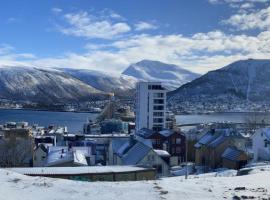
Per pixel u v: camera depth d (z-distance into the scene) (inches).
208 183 1026.1
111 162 3604.8
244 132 5502.0
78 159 2652.6
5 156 3400.6
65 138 5049.2
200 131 4968.0
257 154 3233.3
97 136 5423.2
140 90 6343.5
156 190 868.0
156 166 2856.8
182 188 900.0
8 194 829.8
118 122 7258.9
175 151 4252.0
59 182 961.5
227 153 3216.0
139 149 3031.5
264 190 906.7
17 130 4121.6
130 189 879.1
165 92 6304.1
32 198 809.5
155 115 6274.6
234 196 813.2
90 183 959.0
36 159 3518.7
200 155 3757.4
